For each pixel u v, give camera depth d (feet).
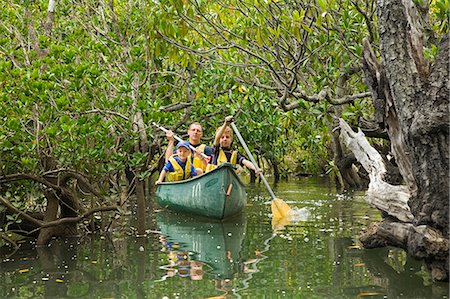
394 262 17.16
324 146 49.03
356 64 28.68
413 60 14.76
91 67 21.02
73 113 20.71
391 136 16.62
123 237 22.16
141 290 14.60
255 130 33.14
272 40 25.31
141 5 29.19
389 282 14.97
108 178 22.30
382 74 16.39
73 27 28.43
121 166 21.18
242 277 15.74
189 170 29.53
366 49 16.72
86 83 20.65
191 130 30.19
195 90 30.35
